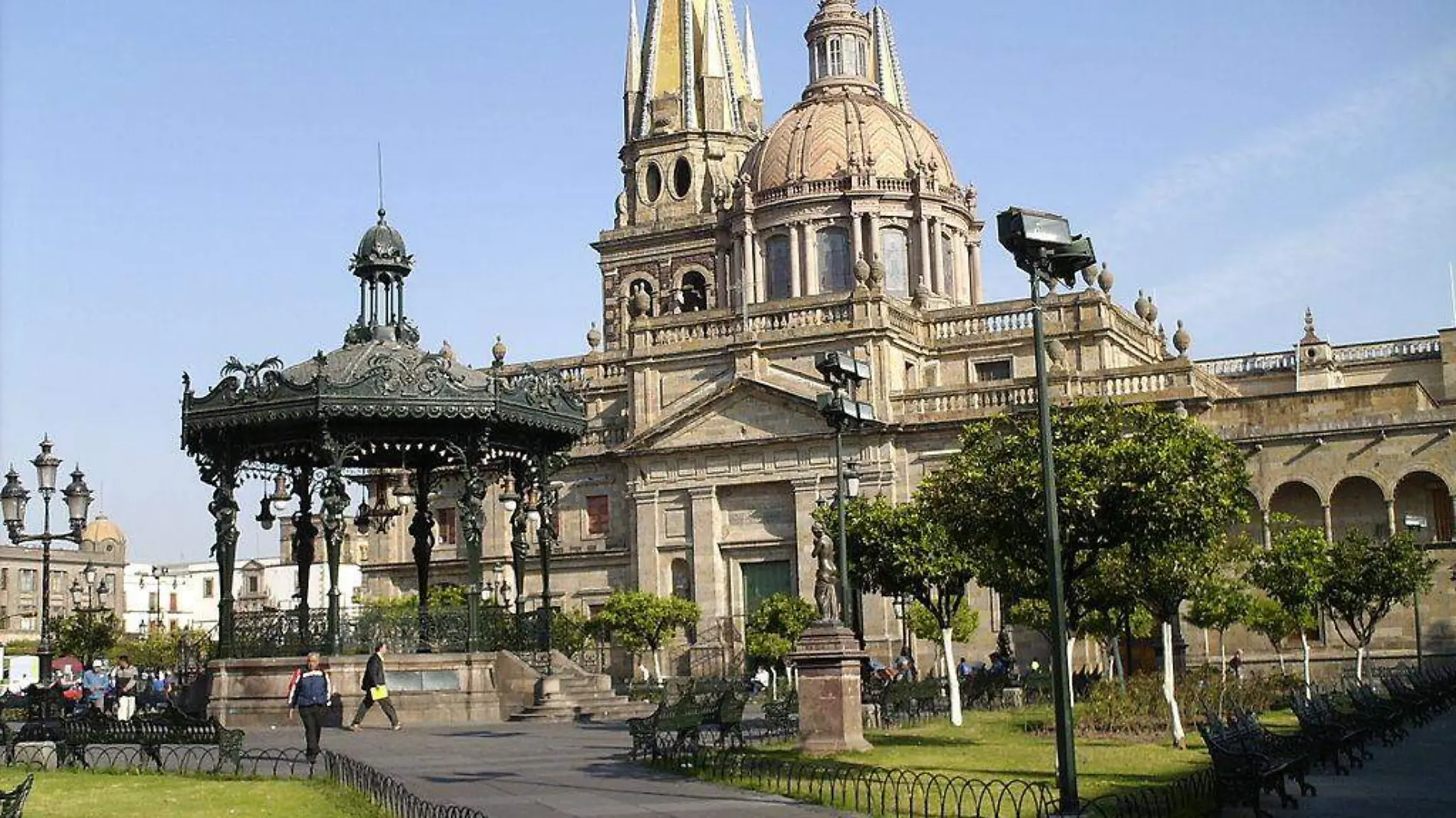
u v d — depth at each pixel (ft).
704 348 257.75
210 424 137.59
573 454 270.67
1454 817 72.54
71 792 83.25
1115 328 260.62
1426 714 134.51
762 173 296.10
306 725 96.73
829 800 76.79
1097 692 139.54
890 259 288.71
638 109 321.32
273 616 142.20
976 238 305.12
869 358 245.65
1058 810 67.77
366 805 74.90
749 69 330.54
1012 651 219.00
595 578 266.98
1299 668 217.15
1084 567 104.58
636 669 238.68
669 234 310.86
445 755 103.76
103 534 488.85
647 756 98.17
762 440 249.34
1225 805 72.90
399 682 137.49
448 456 158.20
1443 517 218.18
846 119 294.87
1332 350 314.96
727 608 252.42
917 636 230.48
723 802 76.64
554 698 139.54
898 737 119.55
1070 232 68.33
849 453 244.01
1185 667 173.78
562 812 73.10
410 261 150.71
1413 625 211.82
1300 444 222.07
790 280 289.53
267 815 74.18
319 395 133.69
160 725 98.94
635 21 329.31
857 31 310.65
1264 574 164.35
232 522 141.69
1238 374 317.01
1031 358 256.52
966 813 72.69
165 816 73.72
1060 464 100.73
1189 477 102.47
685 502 256.11
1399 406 220.64
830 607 102.06
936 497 120.06
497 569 275.59
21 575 451.94
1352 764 96.22
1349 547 172.96
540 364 286.05
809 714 100.89
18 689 273.95
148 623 449.06
